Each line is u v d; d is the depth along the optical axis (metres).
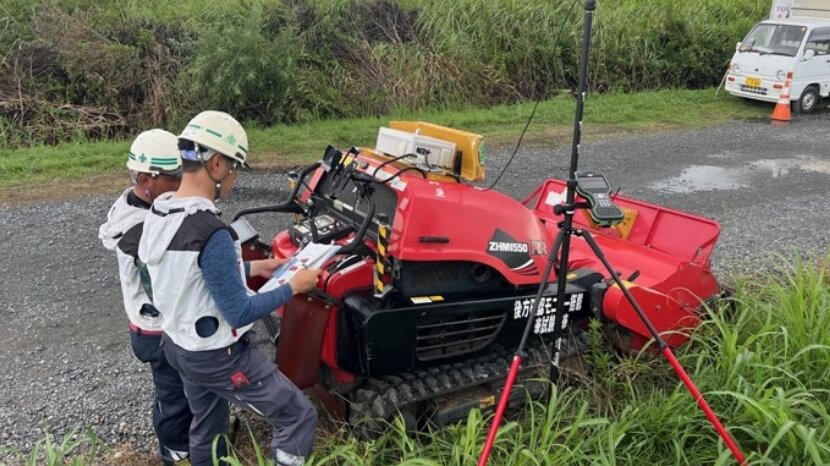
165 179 2.94
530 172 9.05
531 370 3.78
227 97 11.14
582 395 3.76
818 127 12.91
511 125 11.90
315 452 3.31
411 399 3.37
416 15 13.78
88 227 6.73
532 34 14.38
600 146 10.75
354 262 3.38
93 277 5.61
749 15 17.67
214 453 2.83
